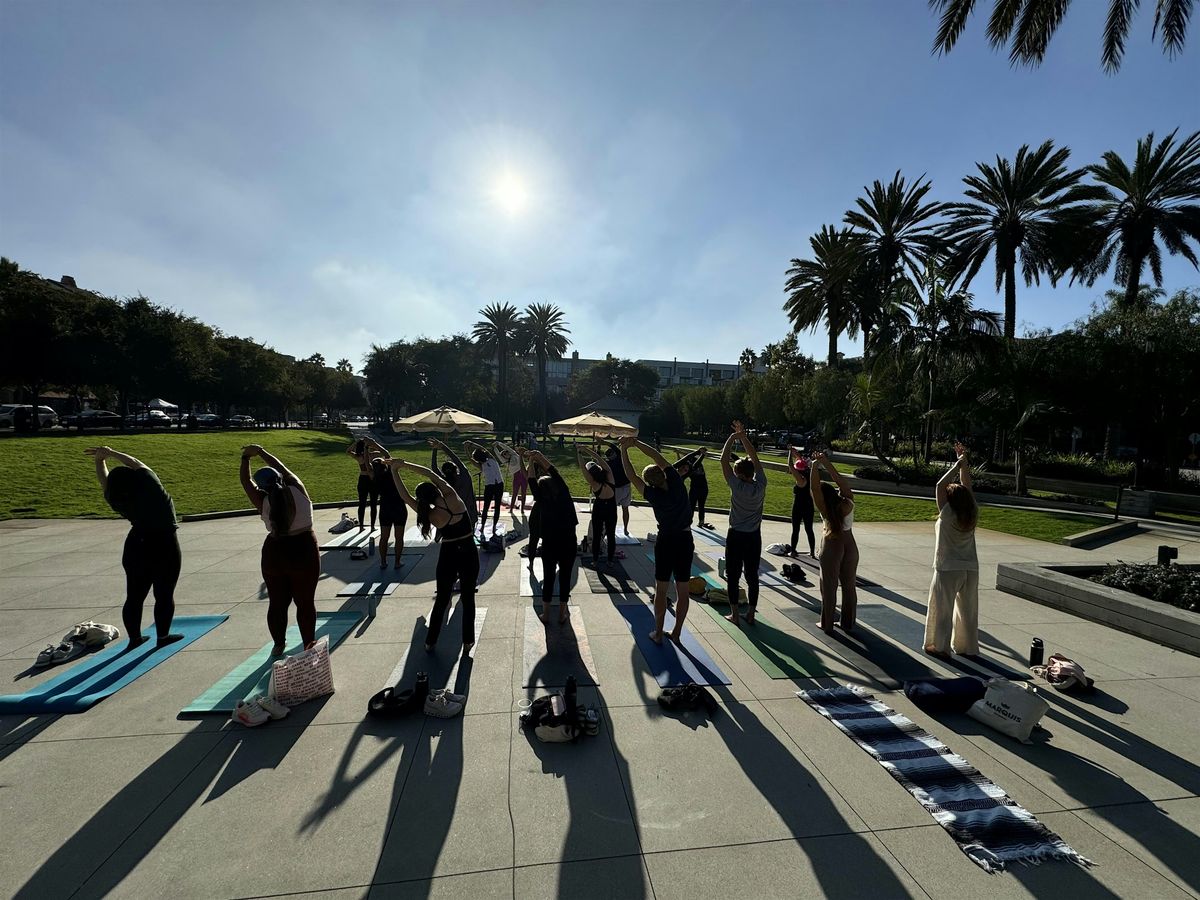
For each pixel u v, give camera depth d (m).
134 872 2.33
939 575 4.83
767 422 42.38
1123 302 21.34
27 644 4.75
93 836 2.53
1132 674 4.59
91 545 8.60
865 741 3.44
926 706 3.91
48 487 13.80
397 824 2.65
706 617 5.71
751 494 5.43
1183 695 4.21
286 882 2.29
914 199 26.75
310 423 69.75
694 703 3.82
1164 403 18.92
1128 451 28.88
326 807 2.76
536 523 6.88
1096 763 3.29
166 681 4.07
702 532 10.95
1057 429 20.55
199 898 2.20
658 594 4.94
